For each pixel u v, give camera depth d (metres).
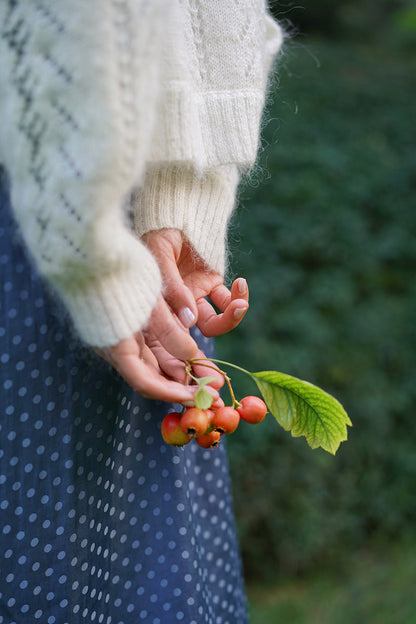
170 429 0.58
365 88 3.05
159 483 0.66
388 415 2.12
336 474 2.00
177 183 0.60
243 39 0.64
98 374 0.60
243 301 0.62
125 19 0.47
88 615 0.62
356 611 1.69
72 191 0.48
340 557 1.94
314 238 2.31
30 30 0.48
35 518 0.59
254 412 0.60
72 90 0.47
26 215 0.50
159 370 0.59
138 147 0.48
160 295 0.56
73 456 0.60
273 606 1.77
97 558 0.62
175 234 0.60
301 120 2.75
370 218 2.52
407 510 2.04
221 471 0.75
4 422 0.57
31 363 0.58
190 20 0.61
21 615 0.59
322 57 3.31
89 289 0.51
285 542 1.89
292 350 2.06
